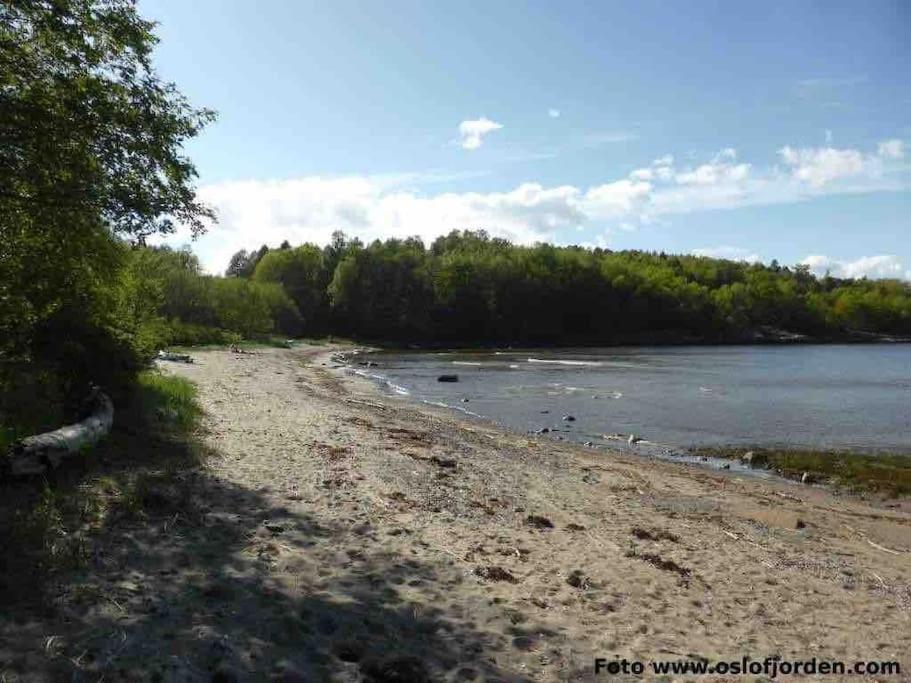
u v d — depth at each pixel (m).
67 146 8.64
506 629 5.71
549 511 10.38
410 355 70.12
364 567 6.77
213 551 6.64
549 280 102.44
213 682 4.38
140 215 9.61
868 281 137.50
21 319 10.41
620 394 33.03
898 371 48.59
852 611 7.11
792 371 48.19
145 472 9.10
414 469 12.14
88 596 5.30
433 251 142.12
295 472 10.56
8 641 4.48
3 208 8.91
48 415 10.07
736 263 140.12
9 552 5.86
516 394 33.03
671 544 9.15
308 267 102.69
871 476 15.98
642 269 113.06
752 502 12.82
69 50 8.78
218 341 62.03
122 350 12.49
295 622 5.27
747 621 6.55
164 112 9.74
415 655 5.06
